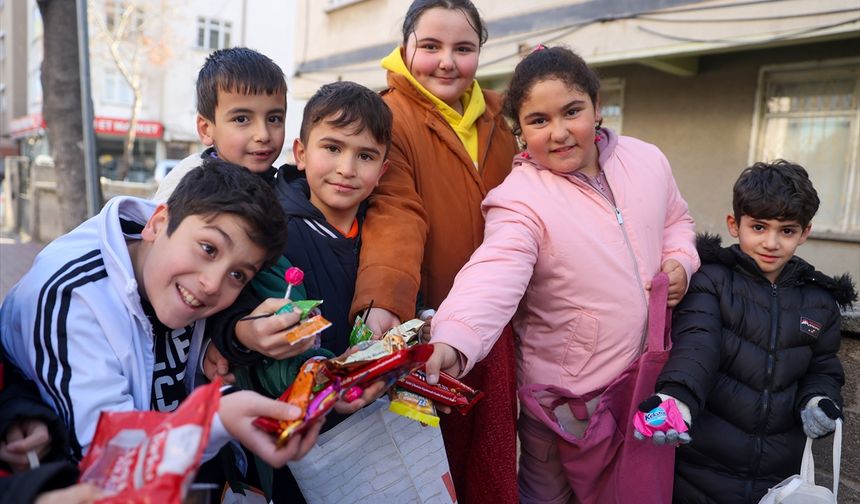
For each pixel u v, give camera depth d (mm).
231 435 1155
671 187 2059
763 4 5473
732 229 1966
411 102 2037
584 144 1826
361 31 9547
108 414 1064
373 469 1441
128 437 1030
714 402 1828
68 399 1192
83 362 1219
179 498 894
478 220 2023
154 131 23000
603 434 1764
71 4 5285
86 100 4410
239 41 23688
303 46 10789
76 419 1184
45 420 1156
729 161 6766
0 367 1277
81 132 5504
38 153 21719
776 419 1803
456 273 1976
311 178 1655
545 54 1845
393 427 1454
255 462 1457
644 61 6555
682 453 1891
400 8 8789
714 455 1831
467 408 1548
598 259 1811
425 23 1986
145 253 1344
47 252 1353
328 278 1622
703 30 5895
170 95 23141
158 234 1322
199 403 966
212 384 991
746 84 6570
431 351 1302
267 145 1962
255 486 1557
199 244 1234
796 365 1809
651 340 1780
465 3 2035
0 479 943
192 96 23484
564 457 1852
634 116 7531
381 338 1427
